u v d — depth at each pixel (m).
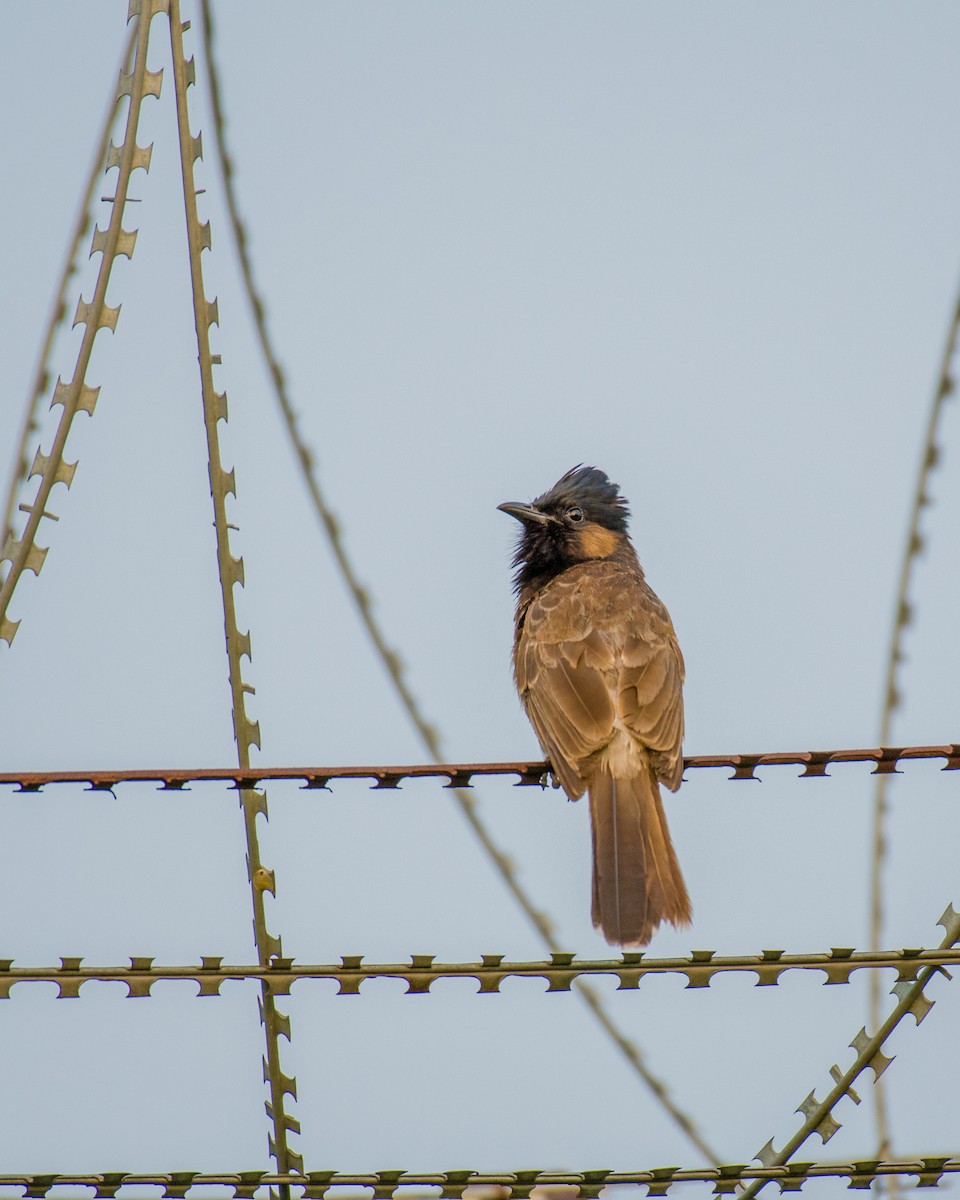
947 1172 6.56
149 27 6.91
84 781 6.64
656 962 6.42
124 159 6.82
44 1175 6.15
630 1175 6.43
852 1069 6.55
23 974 6.31
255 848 6.81
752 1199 6.59
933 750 7.52
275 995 6.50
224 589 6.90
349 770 6.98
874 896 7.43
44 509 6.73
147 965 6.38
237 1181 6.26
